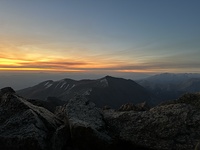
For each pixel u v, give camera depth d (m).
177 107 20.08
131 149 16.78
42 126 16.41
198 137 16.28
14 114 17.77
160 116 18.95
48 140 15.41
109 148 16.42
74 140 16.52
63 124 19.02
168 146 15.88
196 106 21.53
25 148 14.34
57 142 15.44
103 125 18.88
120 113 21.39
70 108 20.62
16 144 14.42
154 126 17.84
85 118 19.12
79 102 22.28
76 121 17.17
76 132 16.27
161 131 17.22
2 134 15.19
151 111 20.33
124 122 19.42
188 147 15.52
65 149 15.96
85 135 16.23
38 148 14.31
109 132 18.33
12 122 16.38
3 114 17.94
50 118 18.94
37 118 16.92
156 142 16.41
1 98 21.50
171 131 17.03
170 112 19.39
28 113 17.09
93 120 19.14
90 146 16.39
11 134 15.03
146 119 19.02
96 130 16.88
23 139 14.44
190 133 16.73
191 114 18.67
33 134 14.81
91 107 21.81
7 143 14.56
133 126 18.50
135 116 19.91
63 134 16.45
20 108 18.33
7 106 18.62
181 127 17.22
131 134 17.55
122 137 17.33
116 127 18.98
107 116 21.09
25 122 16.31
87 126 16.38
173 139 16.39
